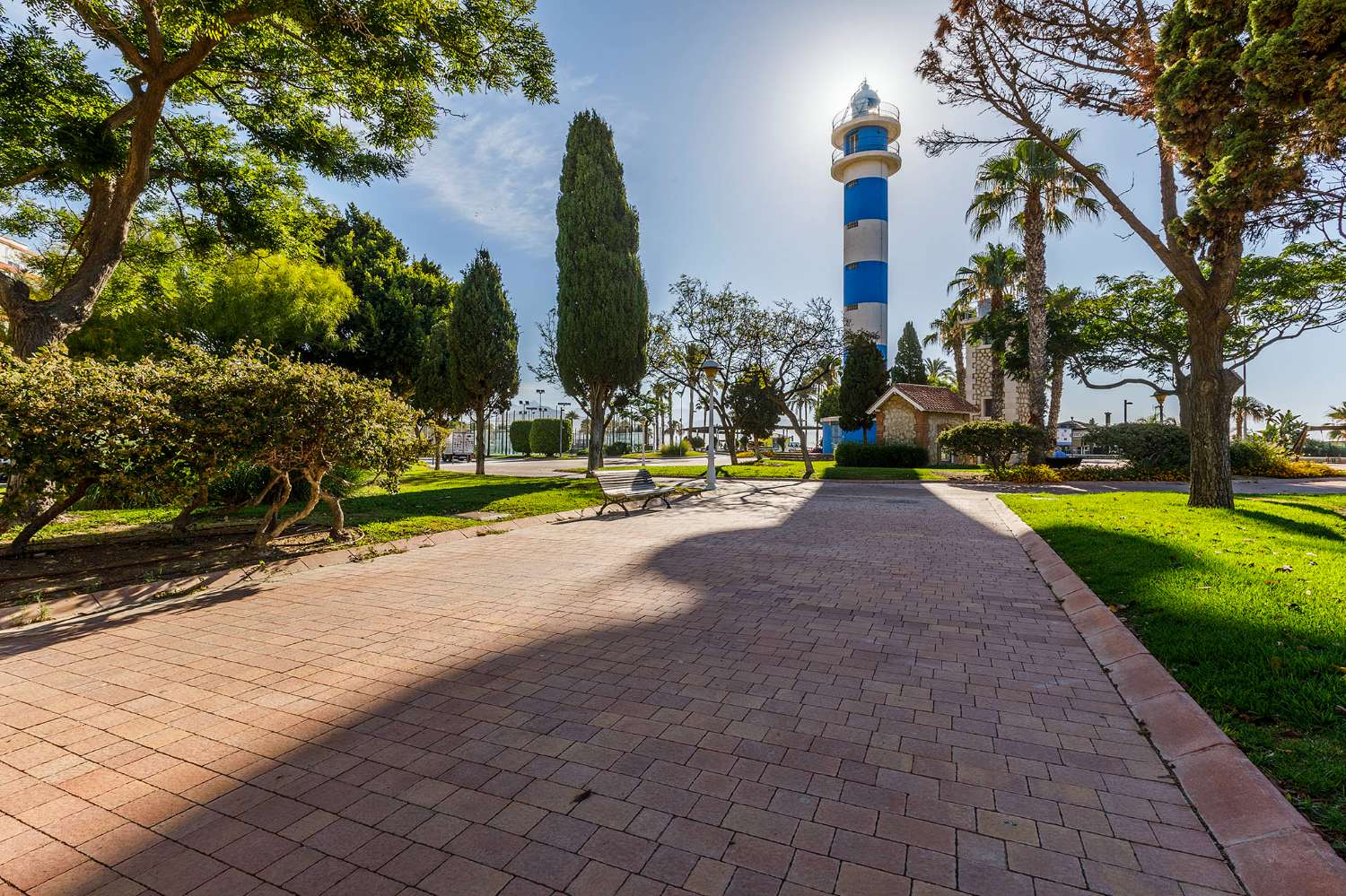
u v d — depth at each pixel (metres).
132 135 11.10
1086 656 4.31
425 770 2.89
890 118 39.66
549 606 5.75
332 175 13.72
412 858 2.25
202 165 13.43
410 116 11.57
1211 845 2.27
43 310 9.98
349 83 11.34
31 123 10.56
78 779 2.83
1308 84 5.37
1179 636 4.12
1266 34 5.61
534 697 3.71
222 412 6.50
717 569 7.33
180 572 6.73
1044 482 20.11
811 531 10.31
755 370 24.75
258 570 7.16
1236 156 6.57
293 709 3.58
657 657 4.36
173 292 17.83
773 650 4.48
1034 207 24.11
